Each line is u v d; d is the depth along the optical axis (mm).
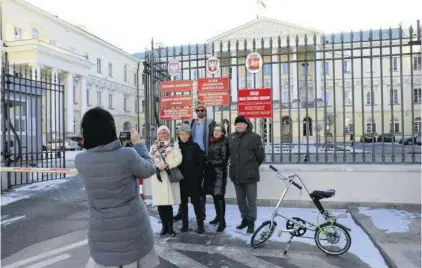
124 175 2393
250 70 6996
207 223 5723
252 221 5156
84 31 42312
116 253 2367
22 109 9883
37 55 28125
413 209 6016
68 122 33562
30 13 34438
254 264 4047
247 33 27609
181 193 5180
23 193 8094
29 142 10086
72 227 5594
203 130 6105
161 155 4875
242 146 5156
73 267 4051
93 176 2365
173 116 7293
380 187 6219
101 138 2402
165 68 8008
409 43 6395
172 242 4832
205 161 5359
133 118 53000
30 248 4680
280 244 4691
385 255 4082
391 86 6484
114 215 2373
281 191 6582
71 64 33938
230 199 6910
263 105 6801
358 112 32438
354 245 4551
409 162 6469
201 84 7047
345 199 6344
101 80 45531
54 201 7336
